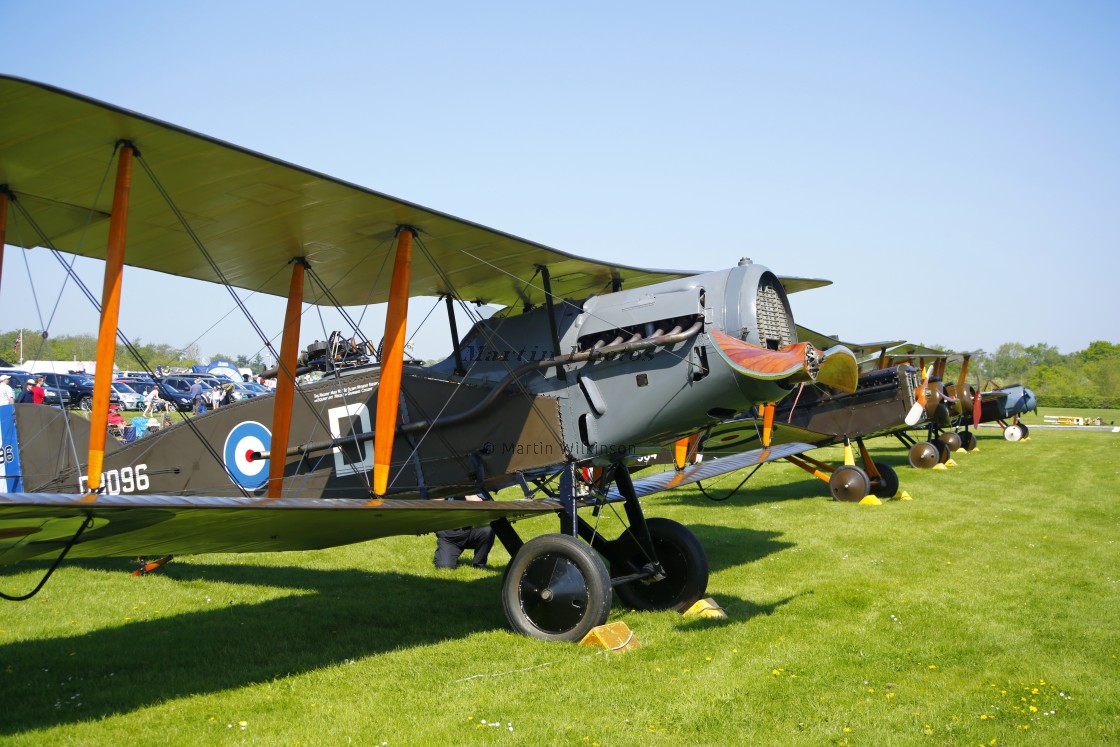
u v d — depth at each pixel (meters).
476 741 3.79
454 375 6.64
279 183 4.85
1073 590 6.82
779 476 16.12
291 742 3.79
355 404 6.57
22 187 4.79
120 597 6.73
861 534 9.61
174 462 7.07
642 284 7.38
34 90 3.67
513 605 5.64
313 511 4.44
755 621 5.95
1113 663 4.98
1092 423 38.06
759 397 5.58
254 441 6.77
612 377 5.93
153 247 5.95
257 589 7.10
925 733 3.93
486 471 6.25
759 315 5.69
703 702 4.29
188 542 4.85
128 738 3.82
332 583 7.38
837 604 6.43
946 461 17.61
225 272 6.60
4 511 3.44
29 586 7.09
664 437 5.97
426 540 9.73
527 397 6.15
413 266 6.47
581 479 6.38
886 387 13.10
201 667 4.91
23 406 7.85
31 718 4.08
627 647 5.29
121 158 4.29
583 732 3.89
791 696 4.41
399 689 4.50
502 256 6.21
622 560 6.53
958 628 5.71
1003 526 10.08
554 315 6.32
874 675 4.75
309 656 5.12
